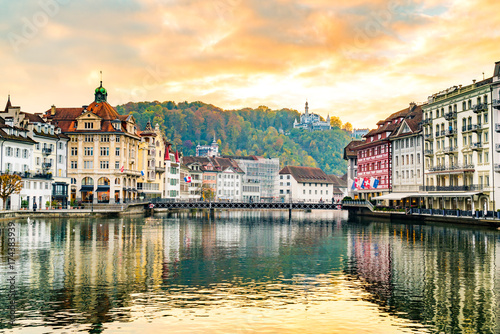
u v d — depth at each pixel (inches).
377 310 1135.0
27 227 3061.0
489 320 1067.9
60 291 1295.5
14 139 4185.5
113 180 5280.5
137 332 992.9
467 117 3688.5
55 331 997.2
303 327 1023.0
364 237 2642.7
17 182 4008.4
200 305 1168.2
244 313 1109.1
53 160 4953.3
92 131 5285.4
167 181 6850.4
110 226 3297.2
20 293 1274.6
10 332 990.4
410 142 4562.0
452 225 3221.0
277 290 1315.2
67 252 1969.7
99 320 1061.1
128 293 1278.3
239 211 7642.7
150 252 2006.6
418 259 1809.8
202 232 3036.4
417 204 4352.9
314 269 1621.6
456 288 1334.9
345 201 5147.6
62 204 4857.3
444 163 4010.8
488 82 3474.4
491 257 1839.3
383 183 5059.1
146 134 6269.7
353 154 6353.3
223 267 1659.7
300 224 3966.5
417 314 1107.9
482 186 3472.0
